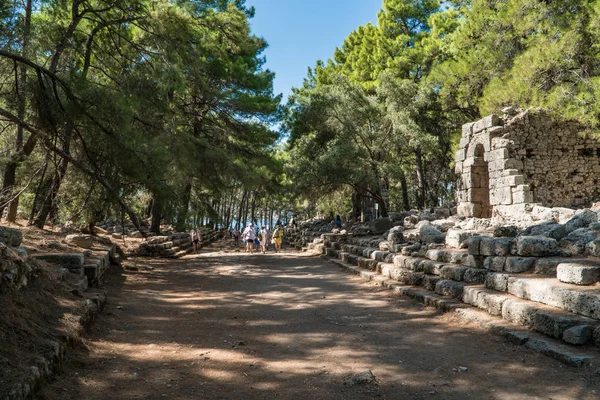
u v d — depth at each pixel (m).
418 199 36.22
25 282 5.16
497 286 6.64
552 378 4.14
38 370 3.51
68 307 5.40
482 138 15.94
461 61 21.73
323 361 4.84
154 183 10.81
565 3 17.09
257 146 23.62
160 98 14.44
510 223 12.18
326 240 20.38
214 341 5.63
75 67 13.85
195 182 18.45
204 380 4.21
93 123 9.70
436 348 5.27
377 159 28.47
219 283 11.01
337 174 24.92
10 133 13.95
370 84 31.25
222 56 19.94
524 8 18.33
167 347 5.29
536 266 6.50
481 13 21.33
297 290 9.93
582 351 4.54
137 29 16.98
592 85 14.23
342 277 12.02
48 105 9.57
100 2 14.05
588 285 5.38
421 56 28.72
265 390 3.98
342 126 27.69
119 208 11.96
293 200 27.66
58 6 11.05
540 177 15.03
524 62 16.36
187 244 24.78
